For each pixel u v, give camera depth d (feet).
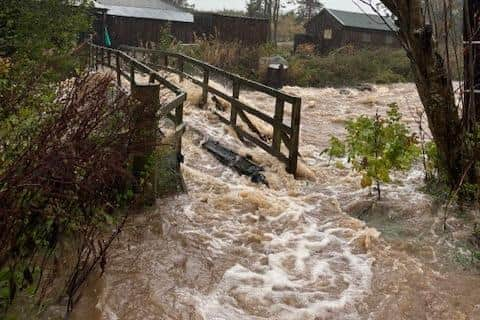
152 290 12.14
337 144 21.72
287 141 23.11
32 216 9.78
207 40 80.33
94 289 11.62
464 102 18.84
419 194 20.36
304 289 13.05
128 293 11.90
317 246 15.69
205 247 14.85
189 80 38.52
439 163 19.93
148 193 16.34
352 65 81.20
